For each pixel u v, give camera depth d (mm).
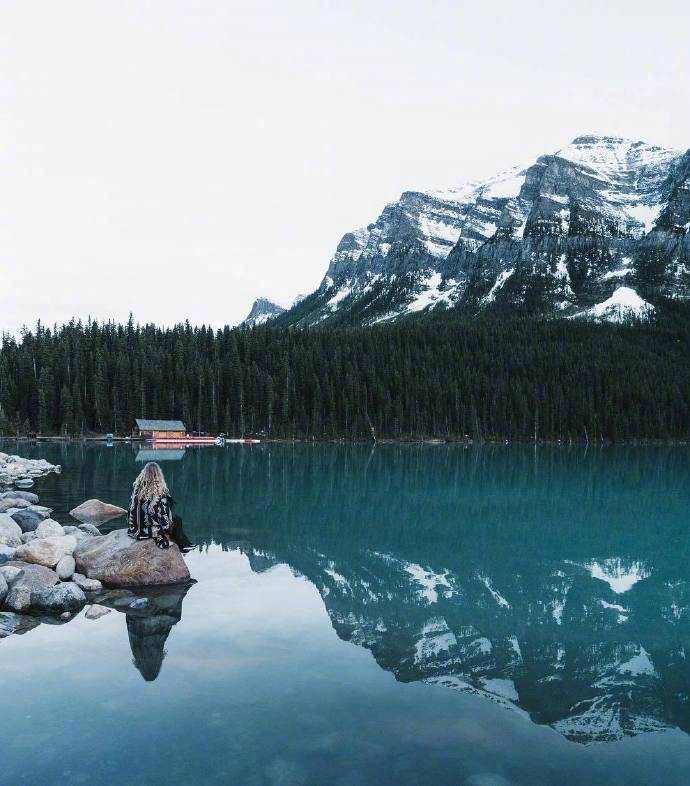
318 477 48906
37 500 27406
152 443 106375
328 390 130125
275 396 128625
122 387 121812
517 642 11273
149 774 6297
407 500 35000
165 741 7023
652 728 7902
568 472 61312
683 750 7316
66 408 114875
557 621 12695
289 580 15234
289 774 6383
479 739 7402
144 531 15609
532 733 7641
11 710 7742
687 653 10898
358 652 10266
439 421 139250
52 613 12242
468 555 19531
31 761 6500
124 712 7742
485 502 35031
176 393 126625
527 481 50062
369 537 22203
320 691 8609
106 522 22812
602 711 8391
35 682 8672
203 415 125875
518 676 9602
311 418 130625
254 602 13172
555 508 32938
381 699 8430
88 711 7750
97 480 38750
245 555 18062
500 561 18781
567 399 145500
